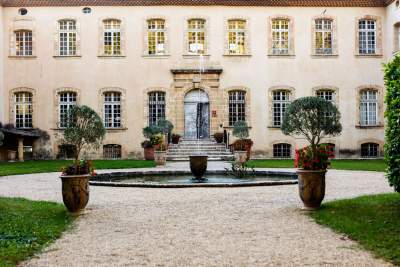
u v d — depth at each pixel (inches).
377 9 1280.8
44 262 266.8
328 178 716.7
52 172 845.8
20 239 313.1
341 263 259.3
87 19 1273.4
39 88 1269.7
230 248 293.0
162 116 1282.0
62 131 1266.0
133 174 773.9
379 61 1278.3
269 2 1274.6
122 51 1272.1
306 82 1277.1
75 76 1272.1
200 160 715.4
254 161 1115.3
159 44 1282.0
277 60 1279.5
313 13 1278.3
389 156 419.8
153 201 485.4
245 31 1278.3
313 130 837.8
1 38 1253.1
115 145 1272.1
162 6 1273.4
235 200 487.5
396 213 387.2
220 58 1277.1
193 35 1282.0
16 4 1266.0
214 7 1275.8
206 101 1283.2
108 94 1280.8
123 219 390.3
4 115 1267.2
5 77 1268.5
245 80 1277.1
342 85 1278.3
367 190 568.7
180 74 1272.1
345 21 1280.8
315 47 1282.0
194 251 286.7
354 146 1273.4
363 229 334.3
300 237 320.5
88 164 424.8
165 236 327.0
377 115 1285.7
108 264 261.9
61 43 1278.3
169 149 1182.3
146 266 257.3
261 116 1274.6
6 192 572.4
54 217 398.6
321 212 405.1
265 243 305.0
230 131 1273.4
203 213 413.1
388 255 270.4
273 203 466.0
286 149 1280.8
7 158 1207.6
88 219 392.2
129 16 1273.4
